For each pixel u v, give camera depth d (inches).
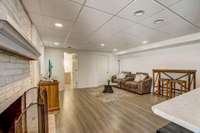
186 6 67.6
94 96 177.2
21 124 37.7
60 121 95.0
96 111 117.0
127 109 122.0
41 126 48.1
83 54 256.7
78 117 103.0
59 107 125.5
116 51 278.8
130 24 97.7
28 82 81.7
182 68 160.4
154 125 87.7
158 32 123.0
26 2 62.6
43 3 63.9
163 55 185.3
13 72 52.1
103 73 285.0
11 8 49.0
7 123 38.0
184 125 23.5
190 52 151.5
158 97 168.9
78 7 68.6
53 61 223.3
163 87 175.9
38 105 50.1
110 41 168.4
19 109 48.1
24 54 47.8
